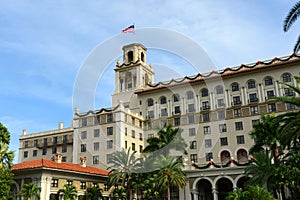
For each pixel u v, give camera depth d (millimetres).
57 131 61750
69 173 38094
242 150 47219
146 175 35938
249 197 18656
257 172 28469
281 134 20578
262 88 49875
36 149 62438
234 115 49438
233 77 51938
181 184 34625
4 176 29297
